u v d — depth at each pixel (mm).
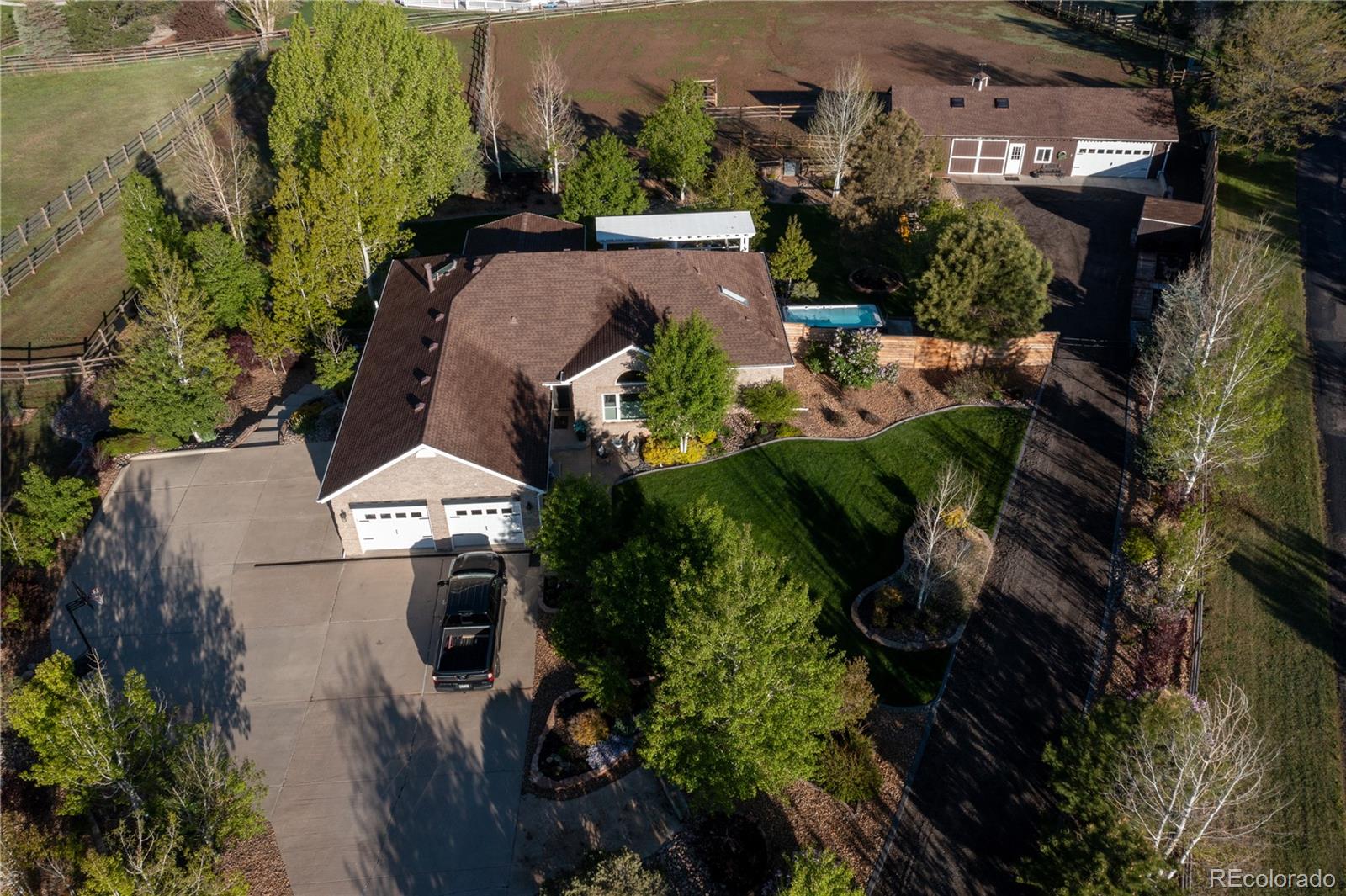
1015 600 32188
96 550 34375
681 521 27891
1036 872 22625
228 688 29406
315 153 48594
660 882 22031
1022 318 41000
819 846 24984
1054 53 89312
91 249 55156
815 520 35500
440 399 33531
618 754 26969
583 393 38188
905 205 48781
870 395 42219
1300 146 58812
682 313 39031
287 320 41781
